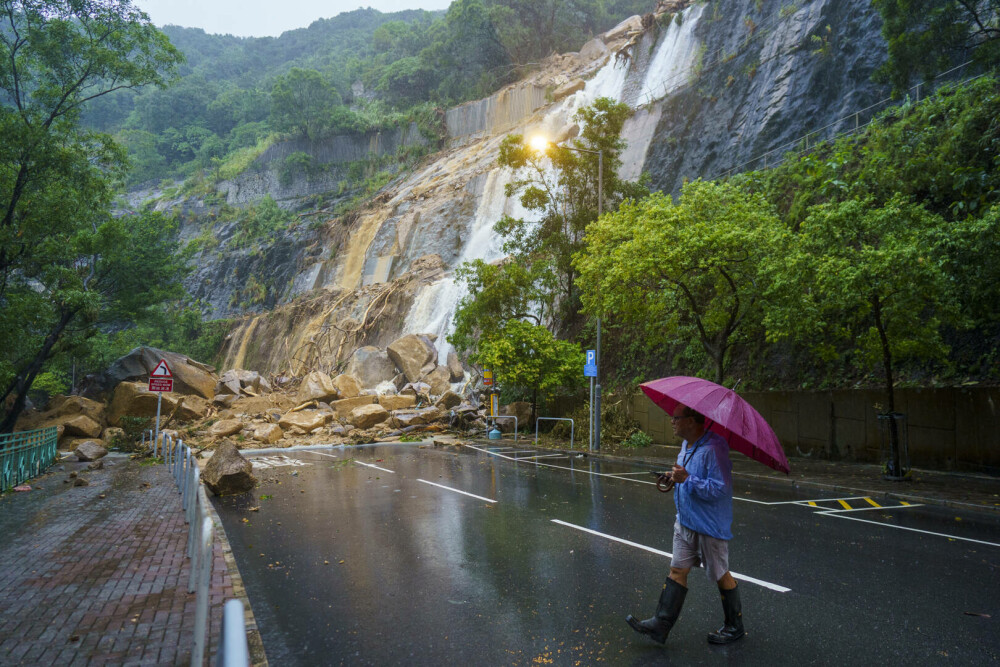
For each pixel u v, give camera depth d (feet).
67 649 13.75
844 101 106.42
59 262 82.84
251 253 293.64
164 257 106.52
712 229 47.98
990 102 52.47
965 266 36.35
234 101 472.85
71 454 66.23
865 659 13.23
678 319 60.39
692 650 13.82
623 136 174.50
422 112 298.56
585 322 99.45
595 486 39.91
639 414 73.10
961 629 14.90
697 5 177.99
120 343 175.11
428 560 22.20
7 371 70.44
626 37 240.32
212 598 17.83
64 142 76.33
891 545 23.59
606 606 16.89
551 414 89.10
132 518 30.14
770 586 18.57
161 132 471.21
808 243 41.11
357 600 17.88
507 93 267.59
